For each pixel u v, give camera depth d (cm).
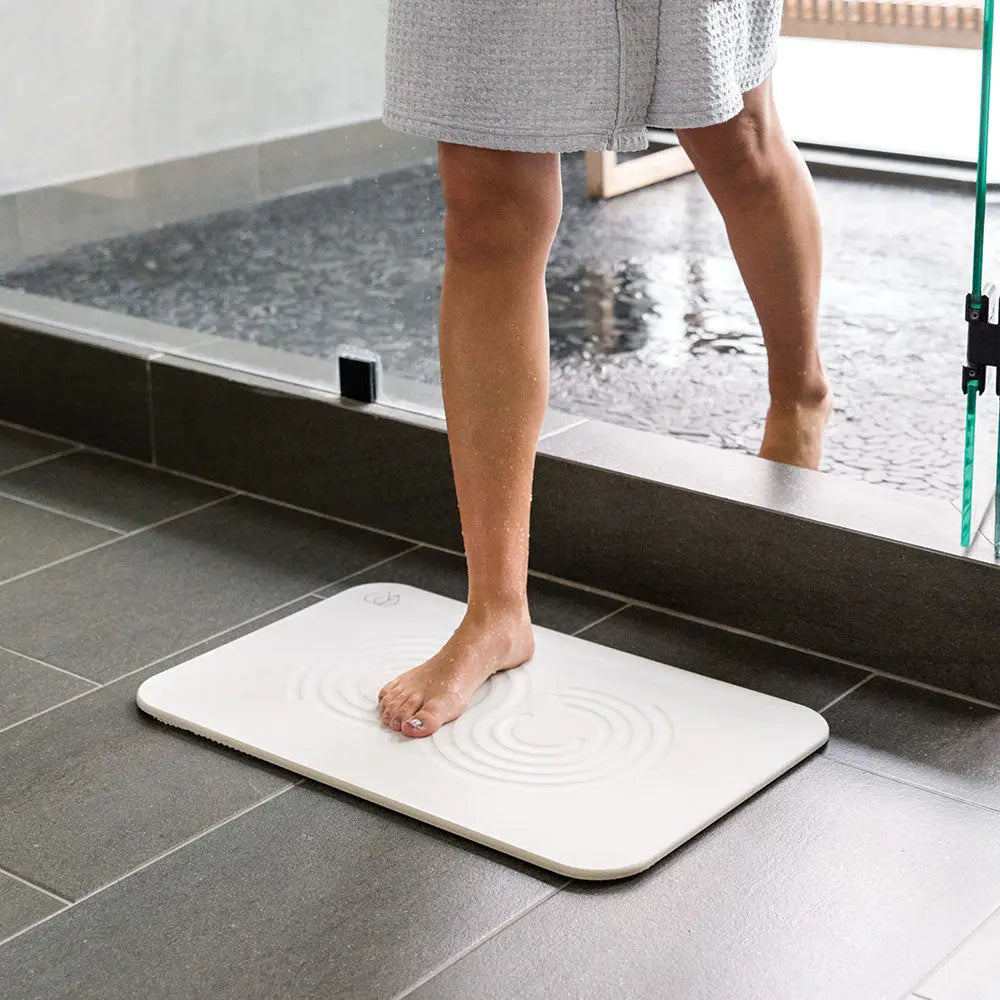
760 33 144
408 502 182
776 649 156
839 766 135
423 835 126
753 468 163
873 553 148
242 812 130
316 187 180
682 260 227
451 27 129
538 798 129
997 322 139
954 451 172
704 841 124
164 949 113
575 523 168
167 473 204
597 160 220
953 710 144
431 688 140
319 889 120
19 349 214
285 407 189
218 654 154
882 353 196
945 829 126
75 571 175
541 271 140
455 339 139
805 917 115
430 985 109
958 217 204
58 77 197
